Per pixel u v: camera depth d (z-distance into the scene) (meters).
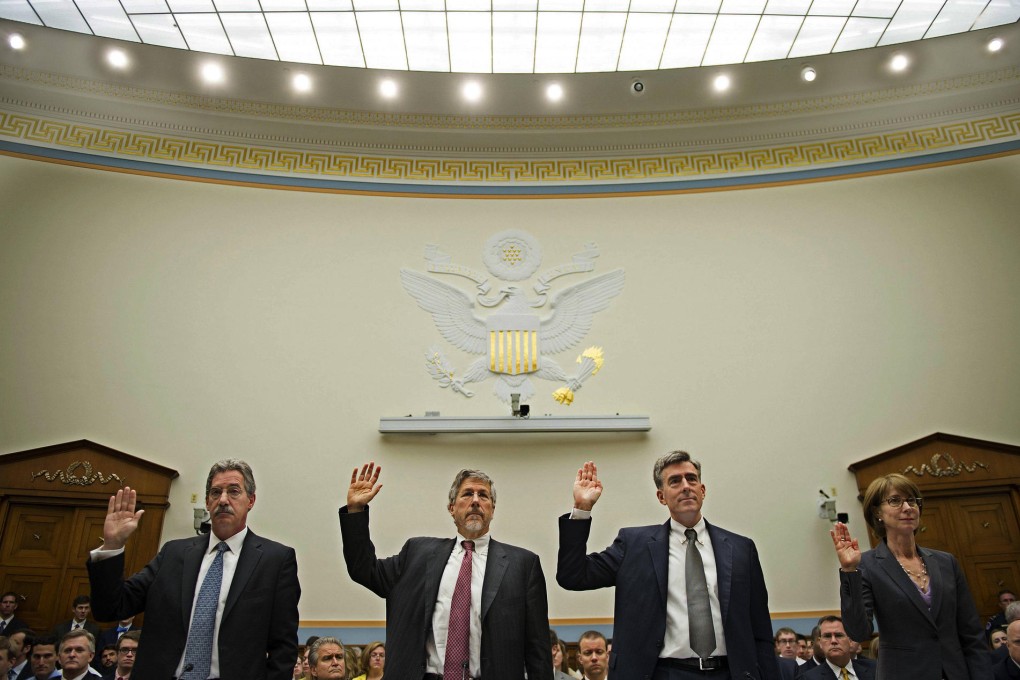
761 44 10.37
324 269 10.08
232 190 10.27
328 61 10.53
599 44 10.29
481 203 10.59
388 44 10.27
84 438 8.90
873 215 10.21
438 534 8.98
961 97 10.41
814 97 10.55
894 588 3.50
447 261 10.25
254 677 3.40
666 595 3.39
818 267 10.05
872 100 10.52
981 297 9.67
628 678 3.26
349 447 9.30
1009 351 9.41
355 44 10.27
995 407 9.20
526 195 10.63
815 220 10.28
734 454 9.30
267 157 10.53
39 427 8.87
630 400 9.59
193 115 10.40
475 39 10.17
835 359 9.62
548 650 3.54
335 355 9.69
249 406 9.34
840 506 9.02
